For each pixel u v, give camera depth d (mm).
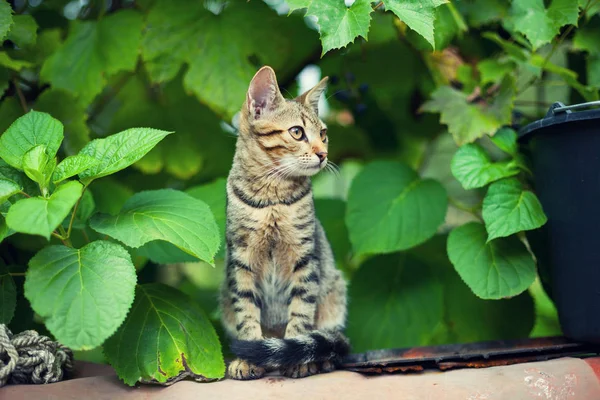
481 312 1534
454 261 1423
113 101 1719
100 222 1334
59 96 1517
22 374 1322
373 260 1564
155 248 1430
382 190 1528
